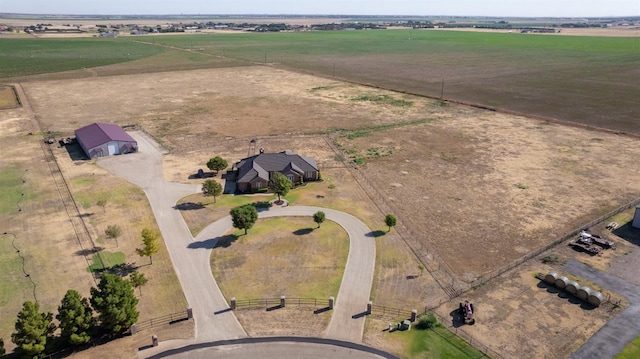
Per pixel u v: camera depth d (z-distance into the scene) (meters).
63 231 56.84
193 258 51.44
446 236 56.75
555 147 90.38
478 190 70.19
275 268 49.75
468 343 39.22
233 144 92.00
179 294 45.47
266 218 60.75
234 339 39.62
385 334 40.28
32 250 52.59
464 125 106.81
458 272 49.41
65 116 113.06
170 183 71.81
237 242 54.81
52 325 38.19
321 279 47.97
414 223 59.97
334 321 41.88
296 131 101.75
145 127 103.81
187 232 56.94
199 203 65.00
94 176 74.19
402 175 76.38
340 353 38.06
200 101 131.12
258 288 46.41
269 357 37.66
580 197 67.56
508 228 58.62
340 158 84.38
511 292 45.97
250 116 114.44
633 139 95.12
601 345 38.81
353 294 45.69
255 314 42.72
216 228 57.91
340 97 138.25
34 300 44.16
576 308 43.59
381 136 98.25
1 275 47.91
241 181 68.19
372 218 61.19
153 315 42.56
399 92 146.12
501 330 40.75
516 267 50.25
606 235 56.59
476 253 53.03
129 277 47.56
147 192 68.38
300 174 71.81
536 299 44.88
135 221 59.59
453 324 41.56
